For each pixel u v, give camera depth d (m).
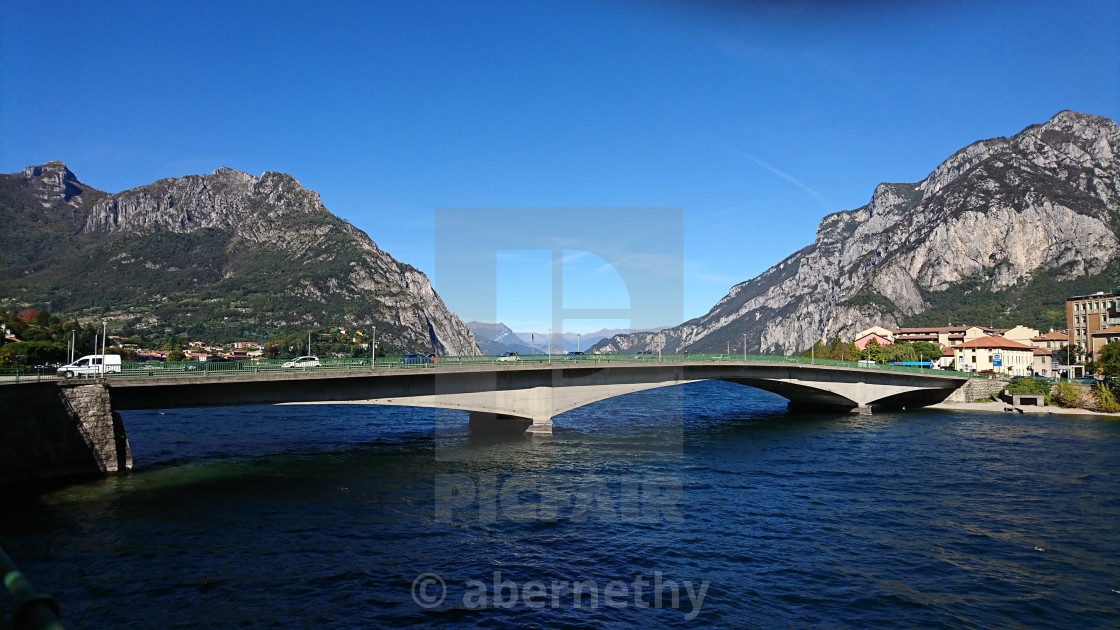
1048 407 89.69
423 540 29.33
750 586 24.95
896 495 39.31
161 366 44.84
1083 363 120.81
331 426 68.75
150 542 28.78
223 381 44.56
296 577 25.12
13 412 36.72
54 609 3.49
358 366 51.88
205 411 84.56
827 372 84.94
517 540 29.44
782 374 79.81
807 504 36.91
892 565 27.48
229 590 23.92
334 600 23.14
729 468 47.03
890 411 92.19
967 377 97.69
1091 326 131.12
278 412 84.00
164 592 23.67
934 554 28.89
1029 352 134.38
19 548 27.72
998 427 72.94
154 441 56.22
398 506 34.78
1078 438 63.88
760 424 76.31
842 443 60.38
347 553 27.67
